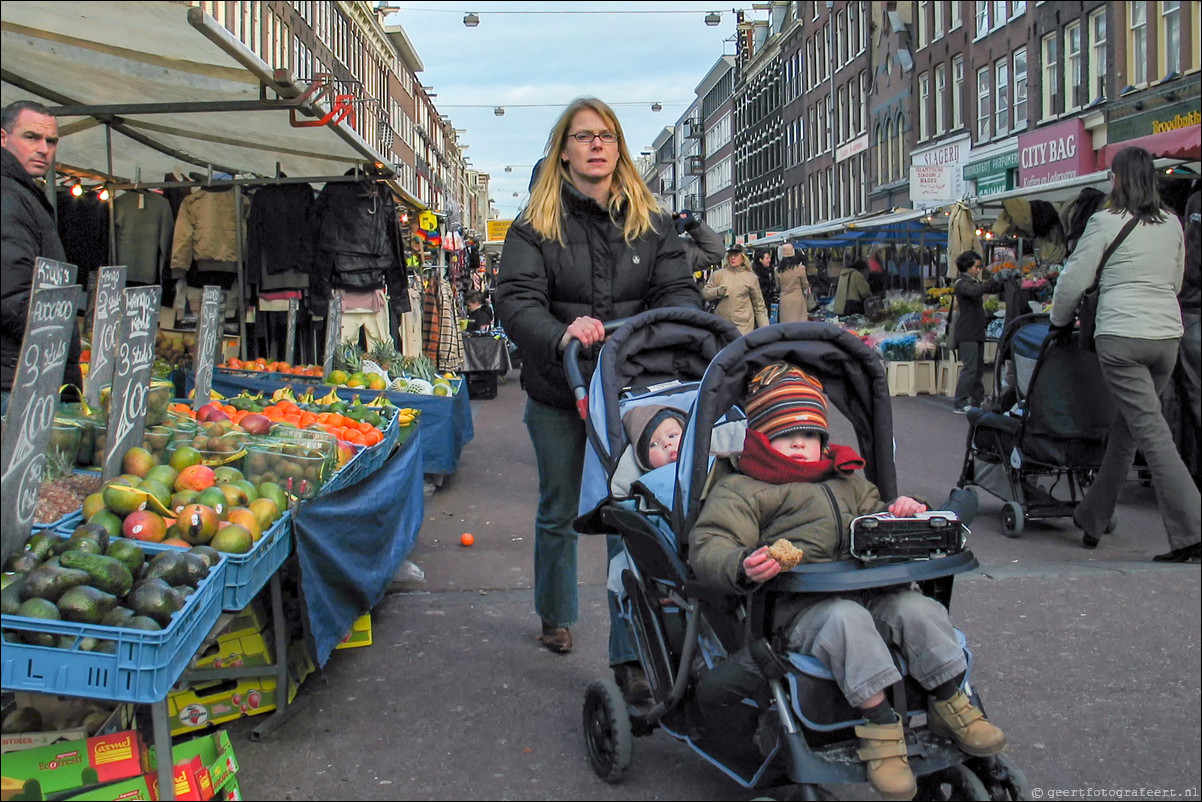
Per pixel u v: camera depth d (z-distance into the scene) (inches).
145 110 269.1
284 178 365.1
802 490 123.5
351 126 312.8
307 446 180.7
